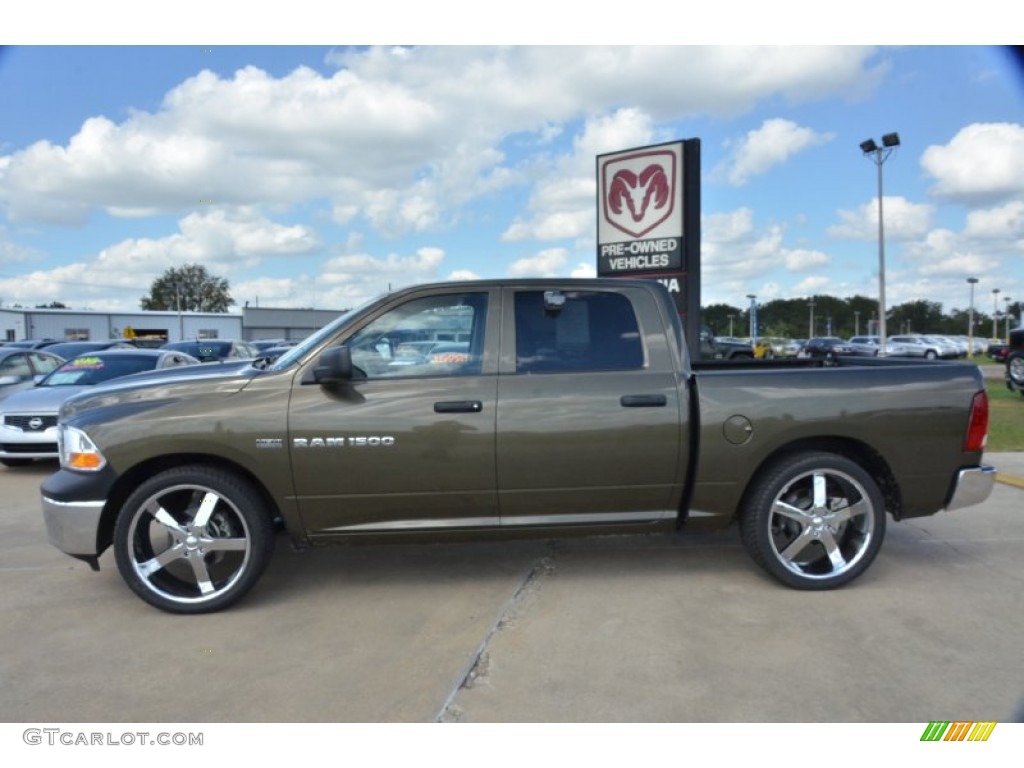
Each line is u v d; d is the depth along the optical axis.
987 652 3.45
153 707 3.05
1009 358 15.11
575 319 4.21
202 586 3.98
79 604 4.19
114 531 3.92
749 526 4.23
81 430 3.91
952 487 4.25
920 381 4.20
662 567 4.68
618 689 3.14
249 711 3.01
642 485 4.12
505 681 3.22
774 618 3.86
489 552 5.02
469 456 3.98
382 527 4.06
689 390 4.13
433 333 4.14
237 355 18.56
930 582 4.38
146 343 45.75
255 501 3.98
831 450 4.31
